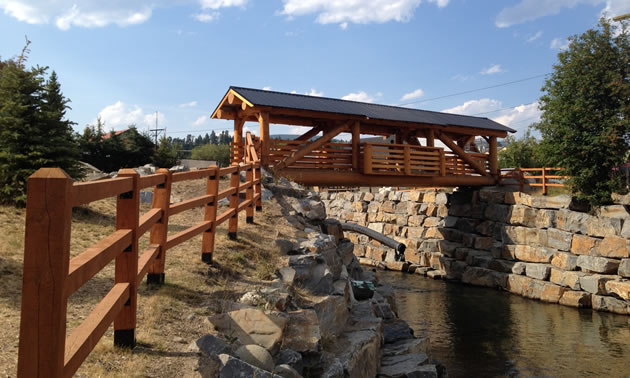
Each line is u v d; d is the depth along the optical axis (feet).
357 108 60.59
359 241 94.58
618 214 53.06
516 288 61.46
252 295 18.28
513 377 33.27
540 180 76.38
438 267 75.25
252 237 28.78
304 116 55.36
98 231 26.50
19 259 19.02
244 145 56.54
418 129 67.26
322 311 21.20
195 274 20.12
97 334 9.52
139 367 11.48
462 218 73.67
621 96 54.08
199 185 47.32
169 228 30.01
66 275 7.66
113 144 100.58
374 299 32.94
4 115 31.76
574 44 58.49
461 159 71.61
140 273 13.48
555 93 59.41
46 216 7.30
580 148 56.13
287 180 48.47
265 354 13.39
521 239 63.31
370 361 21.29
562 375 33.73
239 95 52.60
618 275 51.47
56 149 32.99
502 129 71.77
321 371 15.90
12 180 31.12
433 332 44.47
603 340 41.55
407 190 87.61
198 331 14.55
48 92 34.55
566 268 56.59
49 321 7.29
